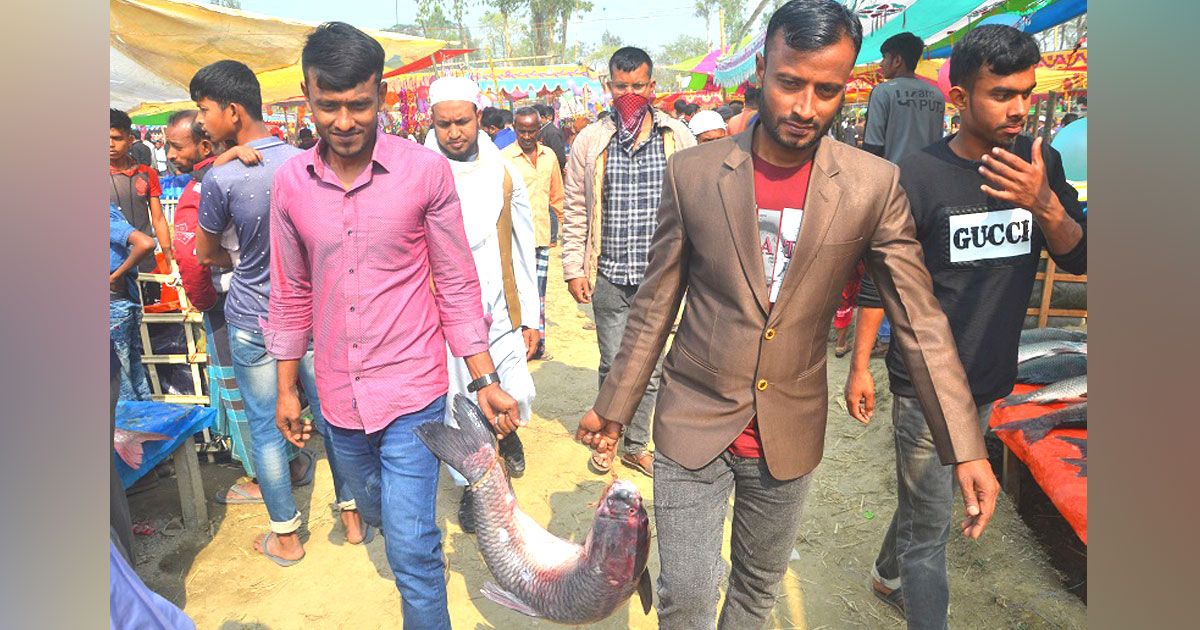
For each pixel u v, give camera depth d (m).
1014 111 2.19
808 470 2.02
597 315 4.25
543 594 1.97
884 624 2.96
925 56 9.86
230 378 3.76
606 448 2.17
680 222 1.99
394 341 2.35
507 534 2.08
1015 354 2.41
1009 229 2.29
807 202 1.84
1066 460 3.12
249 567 3.46
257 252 3.11
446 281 2.45
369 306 2.31
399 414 2.36
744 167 1.88
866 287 2.57
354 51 2.11
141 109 12.52
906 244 1.91
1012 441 3.45
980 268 2.33
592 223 4.14
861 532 3.60
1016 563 3.26
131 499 4.11
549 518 3.82
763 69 1.82
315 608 3.17
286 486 3.42
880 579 3.06
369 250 2.28
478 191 3.48
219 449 4.52
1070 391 3.55
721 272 1.92
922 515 2.45
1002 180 2.07
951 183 2.32
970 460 1.79
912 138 5.20
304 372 3.34
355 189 2.26
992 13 6.68
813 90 1.71
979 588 3.12
